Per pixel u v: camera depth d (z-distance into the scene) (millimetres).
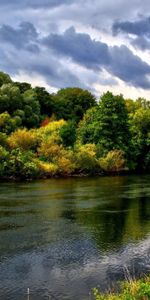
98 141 75375
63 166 61281
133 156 78625
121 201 35938
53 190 42906
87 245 21906
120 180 56312
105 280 16984
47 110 110750
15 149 58844
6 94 89688
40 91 111375
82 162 64438
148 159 80875
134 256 20156
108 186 47875
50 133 73250
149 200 36656
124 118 77500
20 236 23484
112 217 29000
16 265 18688
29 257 19812
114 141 75875
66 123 75562
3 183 49031
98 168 67438
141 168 82375
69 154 63594
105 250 21078
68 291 15906
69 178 58500
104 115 75250
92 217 28891
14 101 89812
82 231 24859
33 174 55750
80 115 121250
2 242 22250
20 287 16250
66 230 25047
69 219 28141
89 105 126125
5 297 15305
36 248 21250
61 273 17766
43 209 31484
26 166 54594
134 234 24312
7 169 53719
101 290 15945
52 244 21984
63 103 119250
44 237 23359
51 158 62531
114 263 19094
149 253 20656
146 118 82062
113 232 24734
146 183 52000
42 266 18594
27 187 45219
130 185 49250
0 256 19891
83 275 17547
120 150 72750
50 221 27422
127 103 102438
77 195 39344
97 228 25672
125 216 29391
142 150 82188
